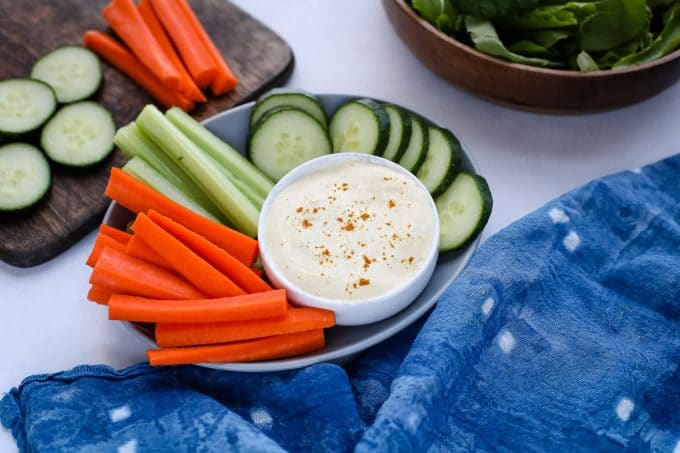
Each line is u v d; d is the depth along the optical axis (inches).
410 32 25.1
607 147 25.8
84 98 26.6
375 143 23.9
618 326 21.8
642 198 23.7
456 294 21.6
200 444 20.3
